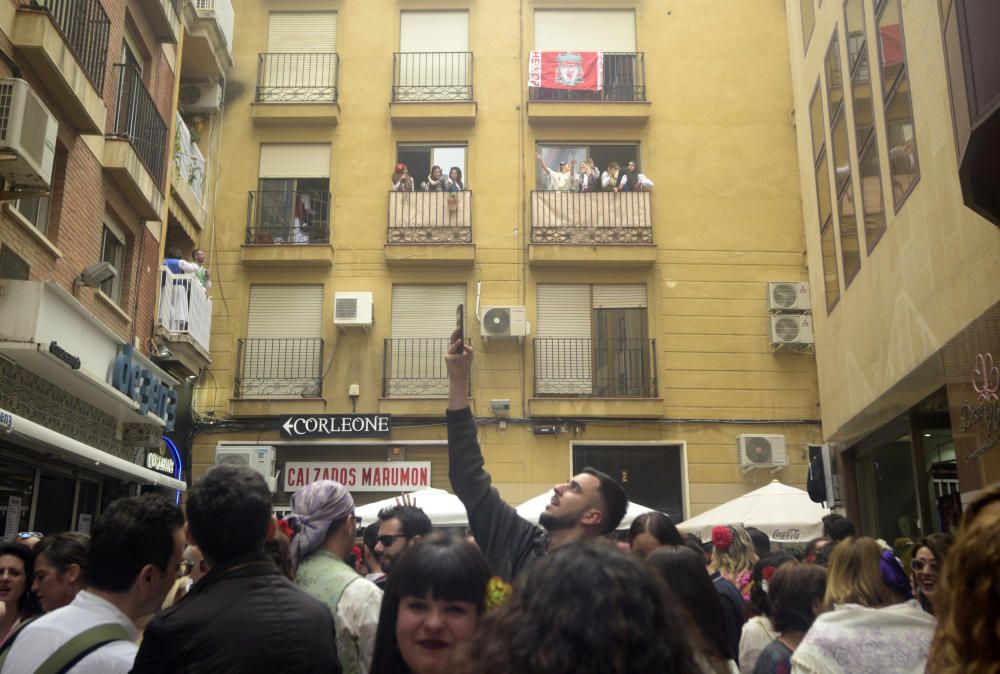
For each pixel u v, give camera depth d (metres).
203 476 3.21
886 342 10.91
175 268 16.09
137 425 13.81
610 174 18.81
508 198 18.89
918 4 9.16
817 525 12.18
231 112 19.30
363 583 3.87
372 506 12.43
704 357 18.16
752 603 5.75
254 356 18.19
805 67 15.14
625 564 1.62
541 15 19.80
